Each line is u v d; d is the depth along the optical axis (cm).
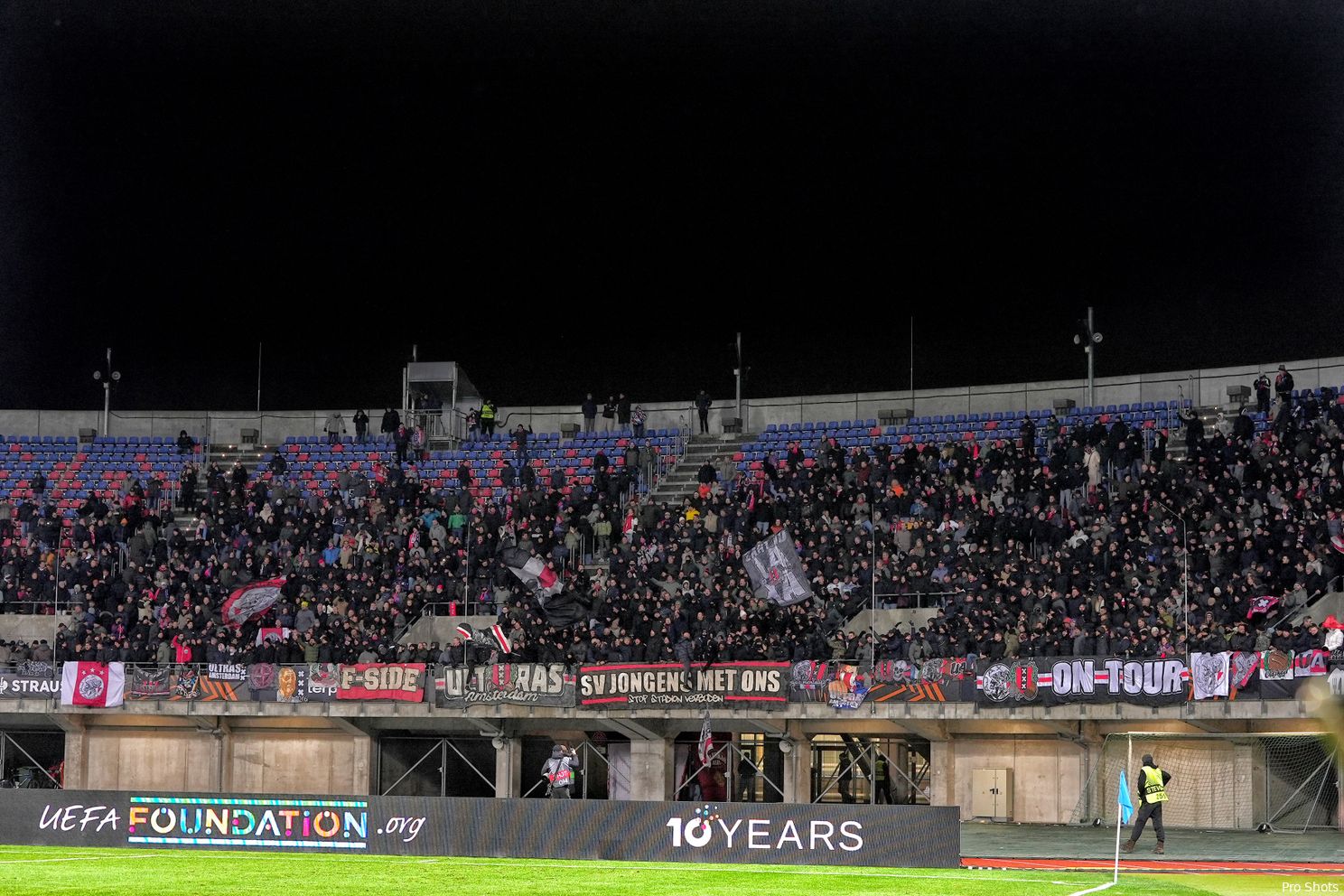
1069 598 3716
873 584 4075
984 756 3888
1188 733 3538
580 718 4006
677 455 5422
